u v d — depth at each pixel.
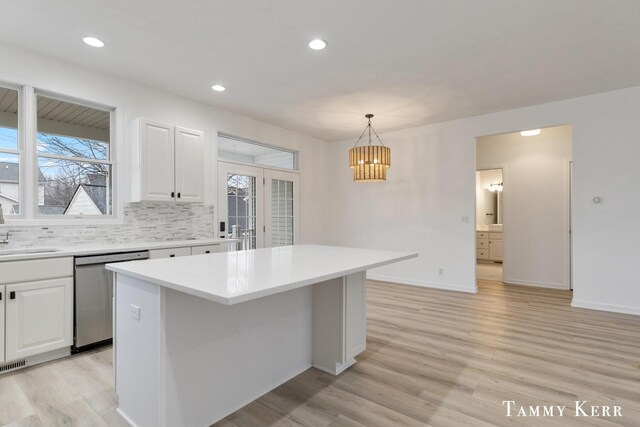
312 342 2.51
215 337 1.87
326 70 3.37
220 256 2.36
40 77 3.01
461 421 1.83
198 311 1.78
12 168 2.95
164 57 3.10
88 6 2.35
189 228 4.14
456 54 3.04
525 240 5.45
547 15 2.45
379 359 2.62
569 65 3.25
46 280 2.54
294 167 5.83
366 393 2.13
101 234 3.37
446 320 3.56
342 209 6.26
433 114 4.73
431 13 2.43
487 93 3.96
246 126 4.87
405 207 5.50
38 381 2.26
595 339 3.01
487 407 1.96
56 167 3.20
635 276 3.77
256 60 3.16
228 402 1.93
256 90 3.88
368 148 4.10
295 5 2.34
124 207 3.54
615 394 2.09
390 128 5.46
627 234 3.81
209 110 4.38
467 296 4.62
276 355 2.23
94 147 3.44
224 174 4.63
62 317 2.61
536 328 3.31
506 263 5.61
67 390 2.15
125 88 3.57
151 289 1.66
